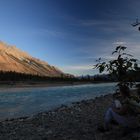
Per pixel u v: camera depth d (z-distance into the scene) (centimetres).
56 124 1524
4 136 1291
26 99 4831
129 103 1018
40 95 6212
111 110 1111
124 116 1044
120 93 1034
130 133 1040
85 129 1285
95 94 5834
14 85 16762
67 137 1159
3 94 7362
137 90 962
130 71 939
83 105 2612
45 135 1241
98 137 1090
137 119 1050
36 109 2964
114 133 1103
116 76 965
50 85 18838
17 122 1750
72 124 1475
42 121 1692
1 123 1741
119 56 955
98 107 2308
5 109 3055
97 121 1499
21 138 1221
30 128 1462
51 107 3103
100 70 963
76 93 6669
